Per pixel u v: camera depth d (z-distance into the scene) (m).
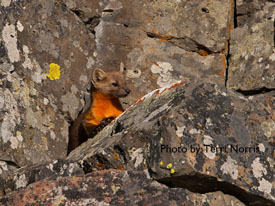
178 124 6.70
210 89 7.17
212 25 11.52
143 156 6.95
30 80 9.52
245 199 6.77
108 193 6.62
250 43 10.80
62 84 10.27
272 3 10.94
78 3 10.80
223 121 6.89
